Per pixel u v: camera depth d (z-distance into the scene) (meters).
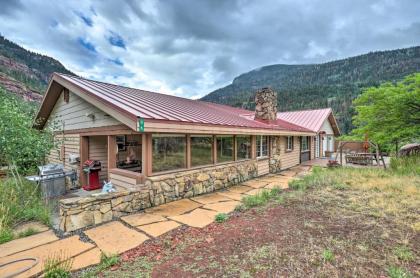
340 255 2.73
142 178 5.09
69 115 7.88
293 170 11.06
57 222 4.12
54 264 2.57
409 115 8.44
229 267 2.52
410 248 2.89
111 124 5.87
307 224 3.71
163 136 5.50
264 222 3.87
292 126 12.73
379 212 4.23
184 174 5.82
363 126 10.30
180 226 3.89
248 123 8.48
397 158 10.23
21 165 7.42
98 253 2.98
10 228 3.75
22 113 6.61
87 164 6.84
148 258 2.82
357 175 7.77
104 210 4.17
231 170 7.49
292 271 2.42
